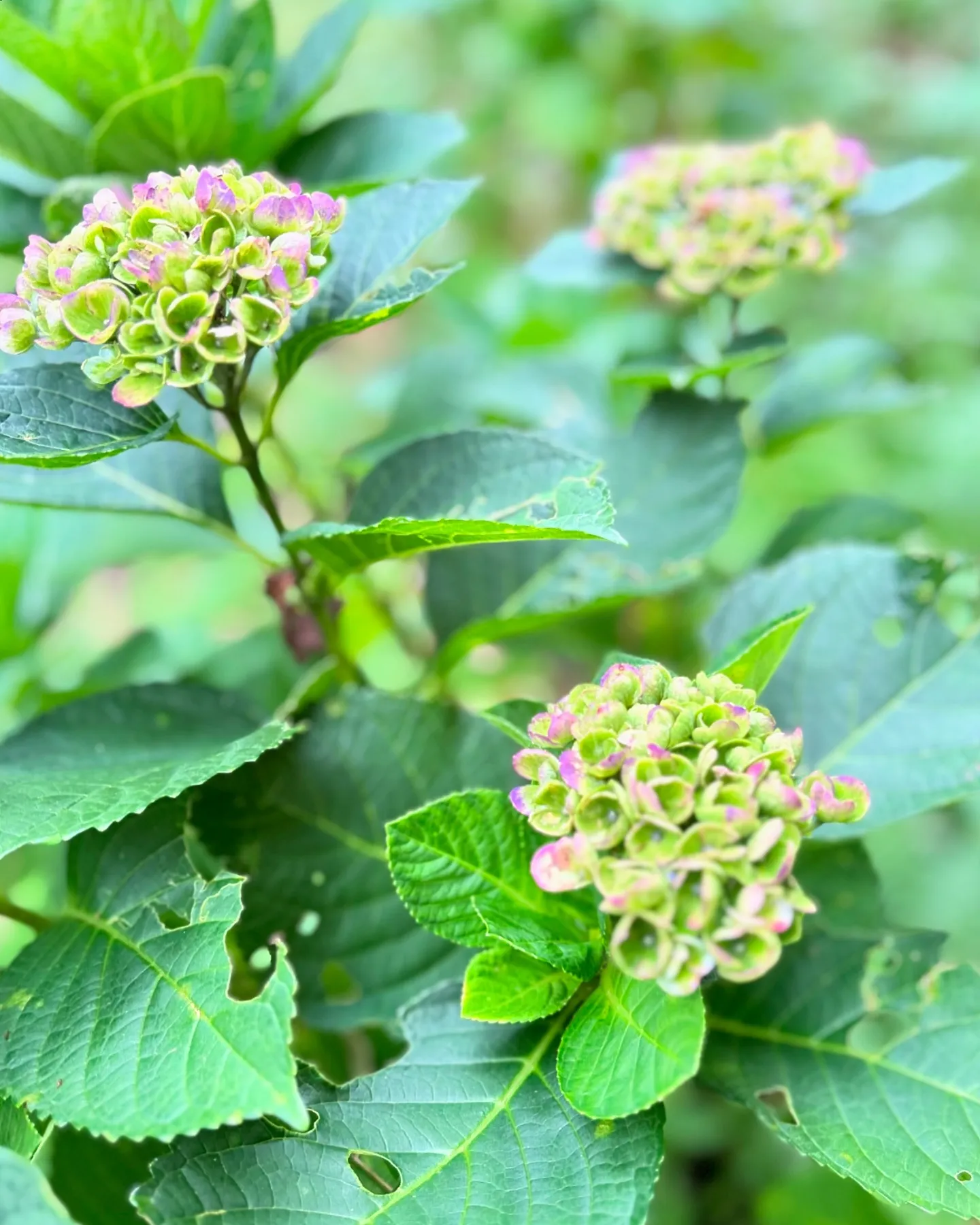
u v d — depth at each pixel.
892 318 1.88
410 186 0.85
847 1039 0.80
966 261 1.96
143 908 0.76
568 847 0.70
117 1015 0.73
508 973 0.75
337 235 0.84
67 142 0.92
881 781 0.85
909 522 1.07
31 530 1.04
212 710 0.89
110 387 0.78
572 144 1.77
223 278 0.73
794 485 1.67
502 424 1.20
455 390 1.27
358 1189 0.71
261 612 1.60
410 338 2.15
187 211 0.74
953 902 1.40
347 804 0.84
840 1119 0.77
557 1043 0.76
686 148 0.97
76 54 0.88
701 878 0.68
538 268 1.00
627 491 0.95
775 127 1.80
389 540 0.78
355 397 1.53
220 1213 0.70
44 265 0.75
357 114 0.96
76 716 0.86
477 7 1.97
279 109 0.96
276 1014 0.69
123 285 0.74
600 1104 0.70
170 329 0.73
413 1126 0.73
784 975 0.82
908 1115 0.77
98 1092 0.71
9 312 0.74
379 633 1.13
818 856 0.89
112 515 1.07
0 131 0.90
